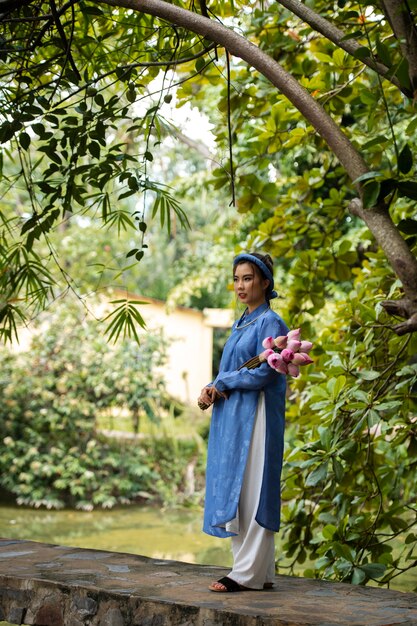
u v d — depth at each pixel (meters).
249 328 3.50
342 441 4.39
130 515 9.73
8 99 4.22
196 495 10.55
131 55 4.68
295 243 5.93
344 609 3.10
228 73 3.80
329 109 5.27
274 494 3.34
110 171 3.87
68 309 11.05
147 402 11.09
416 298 2.94
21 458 10.18
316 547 4.89
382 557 4.45
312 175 5.75
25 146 3.91
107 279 15.18
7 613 3.52
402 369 4.39
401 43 3.05
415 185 3.00
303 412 5.36
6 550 4.23
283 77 3.26
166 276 18.80
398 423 4.63
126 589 3.33
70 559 3.99
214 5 4.68
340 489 4.71
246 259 3.53
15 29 4.54
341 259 5.36
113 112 3.90
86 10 3.77
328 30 3.46
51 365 10.58
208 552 7.51
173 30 4.29
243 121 5.51
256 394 3.38
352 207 3.24
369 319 4.64
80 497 10.40
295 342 3.27
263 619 2.92
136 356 11.01
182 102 5.12
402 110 5.13
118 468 10.77
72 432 10.60
